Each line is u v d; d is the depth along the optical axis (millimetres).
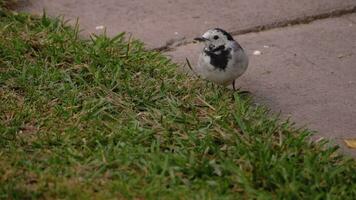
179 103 10547
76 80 11141
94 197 8359
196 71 11531
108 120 10180
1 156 9148
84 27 13336
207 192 8430
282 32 13266
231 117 10203
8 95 10641
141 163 9031
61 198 8359
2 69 11359
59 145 9516
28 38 12312
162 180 8648
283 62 12148
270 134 9734
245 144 9328
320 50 12570
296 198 8352
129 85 10984
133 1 14359
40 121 10031
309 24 13578
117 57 11844
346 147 9680
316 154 9156
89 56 11773
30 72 11250
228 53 10312
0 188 8453
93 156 9172
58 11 13922
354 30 13281
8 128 9734
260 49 12594
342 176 8797
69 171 8844
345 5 14039
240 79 11625
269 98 11039
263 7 14078
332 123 10312
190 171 8828
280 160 8945
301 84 11453
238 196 8430
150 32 13172
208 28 13305
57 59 11703
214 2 14320
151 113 10305
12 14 13227
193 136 9547
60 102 10594
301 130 10047
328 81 11531
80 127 9898
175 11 13992
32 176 8773
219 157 9148
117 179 8781
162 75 11461
